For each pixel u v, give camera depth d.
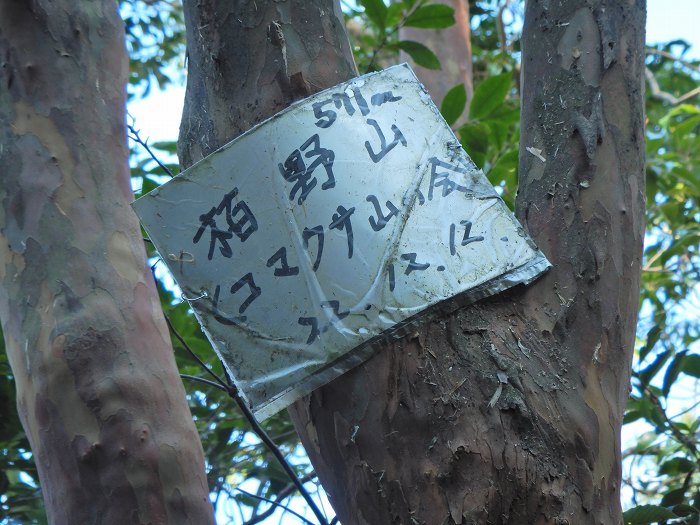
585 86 1.78
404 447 1.44
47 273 1.77
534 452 1.43
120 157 2.00
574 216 1.67
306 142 1.66
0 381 2.91
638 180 1.74
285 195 1.63
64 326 1.70
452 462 1.41
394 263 1.55
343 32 1.82
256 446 3.32
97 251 1.82
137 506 1.58
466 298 1.53
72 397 1.65
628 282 1.65
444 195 1.61
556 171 1.73
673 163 4.57
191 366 3.16
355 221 1.59
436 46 4.41
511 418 1.45
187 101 1.84
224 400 3.39
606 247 1.65
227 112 1.74
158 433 1.66
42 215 1.83
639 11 1.88
